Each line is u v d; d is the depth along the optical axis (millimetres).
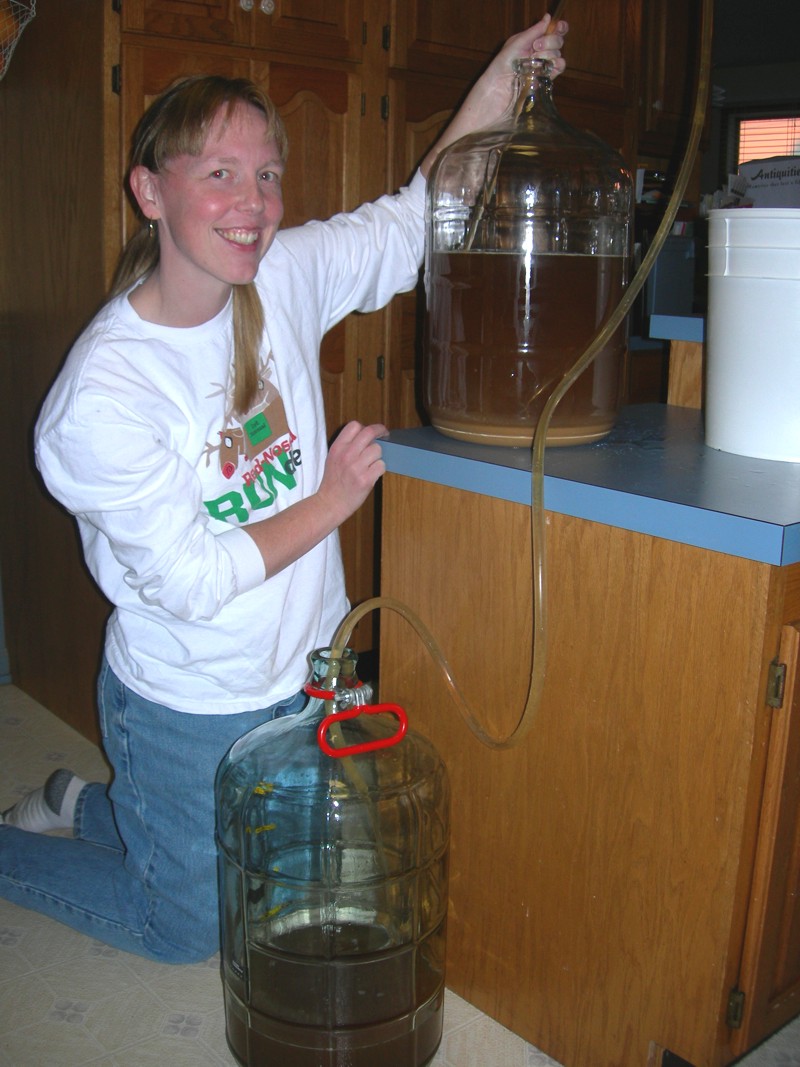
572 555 1146
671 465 1182
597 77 2738
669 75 3111
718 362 1243
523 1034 1338
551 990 1281
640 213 3049
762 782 1029
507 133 1422
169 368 1214
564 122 1451
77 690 2289
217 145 1126
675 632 1052
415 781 1291
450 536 1295
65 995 1448
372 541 2506
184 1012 1419
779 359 1164
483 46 2445
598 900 1189
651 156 3215
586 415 1255
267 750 1262
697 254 3021
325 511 1229
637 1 2777
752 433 1217
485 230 1493
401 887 1341
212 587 1155
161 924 1451
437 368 1335
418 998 1280
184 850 1412
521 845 1280
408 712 1415
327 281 1456
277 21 2080
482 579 1263
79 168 1947
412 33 2307
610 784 1150
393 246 1536
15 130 2150
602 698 1140
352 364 2385
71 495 1153
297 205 2209
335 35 2180
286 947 1304
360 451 1220
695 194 3328
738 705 1004
